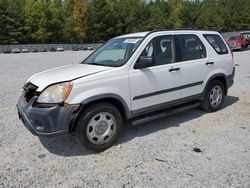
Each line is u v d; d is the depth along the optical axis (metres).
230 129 4.95
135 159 3.90
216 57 5.79
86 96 3.88
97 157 4.02
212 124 5.23
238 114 5.80
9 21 50.28
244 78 10.09
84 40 56.75
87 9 55.03
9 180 3.42
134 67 4.42
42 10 52.59
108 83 4.10
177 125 5.22
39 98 3.85
